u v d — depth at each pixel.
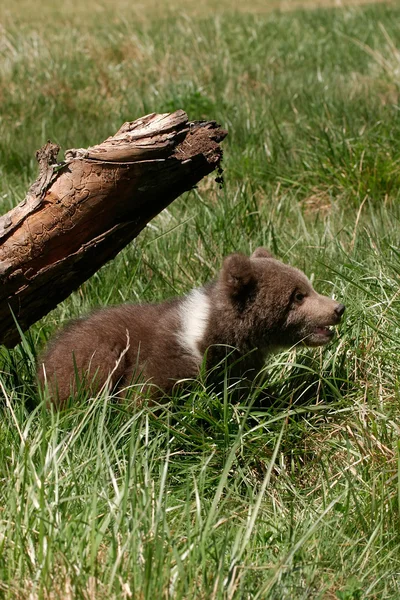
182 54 13.77
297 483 5.48
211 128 5.25
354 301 6.68
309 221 8.80
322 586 4.41
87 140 10.69
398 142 9.50
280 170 9.62
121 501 4.43
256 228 8.25
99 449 4.82
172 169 5.20
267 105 11.17
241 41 14.97
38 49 14.12
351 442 5.61
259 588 4.23
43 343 6.52
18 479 4.64
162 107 11.23
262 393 6.17
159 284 7.26
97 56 14.11
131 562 4.16
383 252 7.38
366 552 4.66
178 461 5.46
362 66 13.35
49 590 4.05
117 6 23.61
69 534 4.34
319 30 15.95
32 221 5.33
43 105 12.09
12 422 5.34
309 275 7.23
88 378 5.92
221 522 4.59
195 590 4.07
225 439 5.42
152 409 5.52
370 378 6.19
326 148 9.67
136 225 5.45
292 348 6.42
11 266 5.37
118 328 6.13
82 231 5.36
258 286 6.11
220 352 6.08
